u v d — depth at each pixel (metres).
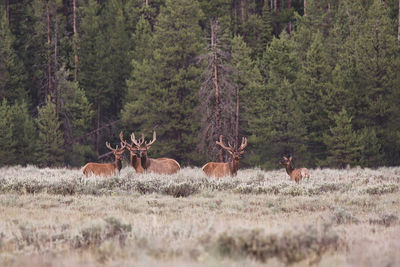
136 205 13.98
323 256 7.77
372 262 7.40
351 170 30.61
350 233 9.71
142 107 47.03
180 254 7.82
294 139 45.31
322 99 44.84
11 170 28.33
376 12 46.94
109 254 7.85
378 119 44.50
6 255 8.08
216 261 7.24
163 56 46.75
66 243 8.84
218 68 39.50
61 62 52.69
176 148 45.72
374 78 44.16
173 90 46.28
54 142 45.75
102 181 18.05
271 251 7.82
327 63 46.72
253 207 13.95
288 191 16.95
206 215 12.27
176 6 48.12
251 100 45.94
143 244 8.27
